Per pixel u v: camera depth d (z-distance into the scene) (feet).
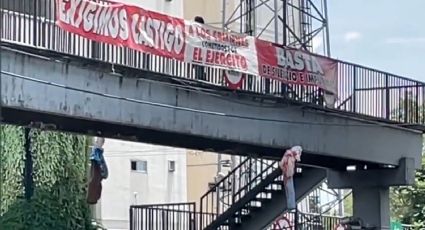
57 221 90.79
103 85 66.03
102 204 122.72
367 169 100.78
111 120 66.64
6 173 89.25
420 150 101.45
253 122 79.51
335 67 86.94
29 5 61.57
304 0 108.68
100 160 75.66
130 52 67.26
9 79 59.31
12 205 89.10
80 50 64.34
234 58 74.74
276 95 79.92
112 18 64.90
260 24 126.41
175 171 138.51
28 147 91.20
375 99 91.81
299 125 84.74
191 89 72.64
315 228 101.35
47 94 61.98
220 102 76.07
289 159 81.46
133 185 129.08
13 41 60.08
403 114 94.48
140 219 95.09
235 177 109.70
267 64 78.13
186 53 70.59
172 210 96.53
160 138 76.13
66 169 93.20
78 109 64.18
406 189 145.38
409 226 138.82
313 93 84.33
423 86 96.22
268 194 100.94
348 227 99.81
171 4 139.13
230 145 80.94
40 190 90.89
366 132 93.35
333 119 88.99
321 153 87.20
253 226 98.58
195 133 73.67
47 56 61.52
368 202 100.78
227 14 147.43
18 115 63.98
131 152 129.39
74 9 62.49
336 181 101.86
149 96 69.72
